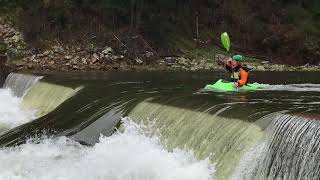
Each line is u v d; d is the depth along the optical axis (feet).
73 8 121.49
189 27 140.15
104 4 123.85
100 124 45.91
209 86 57.31
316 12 166.20
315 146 28.12
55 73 90.63
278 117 33.24
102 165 37.45
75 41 116.78
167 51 127.34
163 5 133.39
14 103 70.95
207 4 149.07
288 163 29.66
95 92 58.85
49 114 52.75
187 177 33.91
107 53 114.73
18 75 83.05
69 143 43.32
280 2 165.37
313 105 40.93
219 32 144.97
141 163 36.70
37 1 118.62
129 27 126.11
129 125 43.60
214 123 36.86
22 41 112.47
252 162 31.89
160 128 41.42
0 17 117.29
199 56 130.41
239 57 55.72
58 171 36.94
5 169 37.47
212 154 35.04
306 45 147.95
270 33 149.28
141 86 64.44
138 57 118.83
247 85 56.65
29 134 46.50
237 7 155.74
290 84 68.80
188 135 38.34
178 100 45.42
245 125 34.42
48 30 116.06
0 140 45.60
